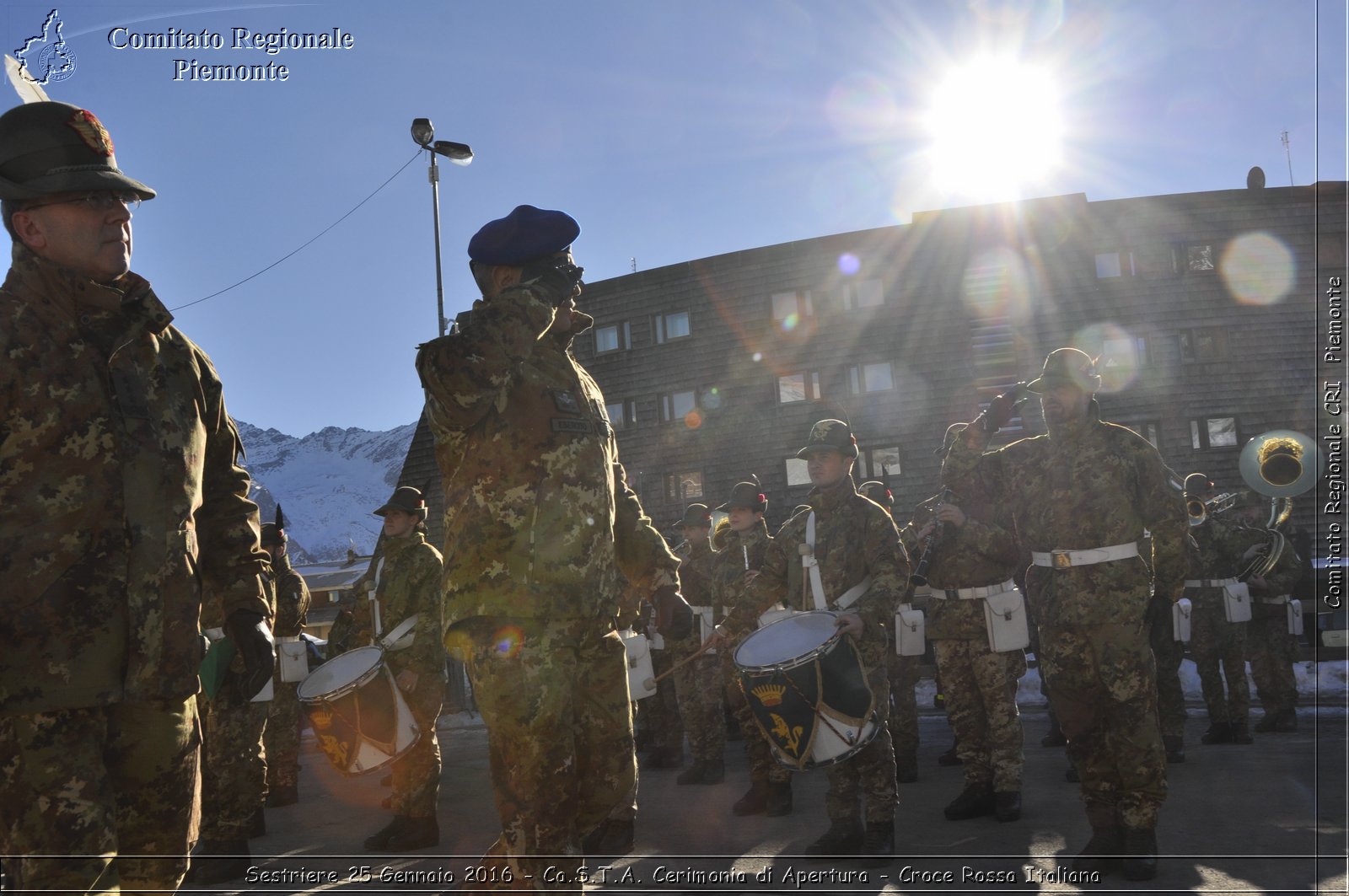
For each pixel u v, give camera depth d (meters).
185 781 2.40
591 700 2.92
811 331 30.80
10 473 2.19
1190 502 8.79
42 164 2.32
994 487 5.25
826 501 5.24
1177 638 7.62
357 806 8.07
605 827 5.43
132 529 2.28
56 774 2.14
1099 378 4.96
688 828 6.05
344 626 7.52
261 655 2.64
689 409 31.98
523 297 2.81
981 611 6.02
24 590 2.15
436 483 31.95
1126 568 4.68
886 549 4.99
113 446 2.28
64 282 2.31
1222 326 29.17
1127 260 29.48
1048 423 5.02
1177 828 5.12
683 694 8.06
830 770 5.08
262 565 2.73
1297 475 8.95
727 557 7.97
